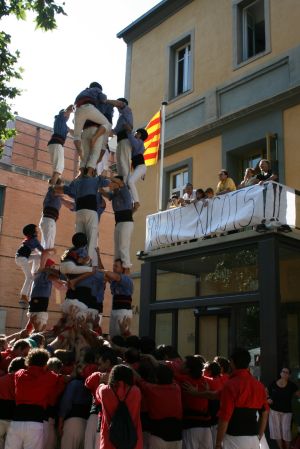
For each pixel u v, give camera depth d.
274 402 7.48
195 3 14.77
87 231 7.62
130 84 16.52
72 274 7.30
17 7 10.84
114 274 7.64
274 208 8.45
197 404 5.52
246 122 12.35
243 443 4.78
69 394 5.47
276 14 12.38
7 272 20.72
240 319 9.39
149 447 5.09
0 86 11.83
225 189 10.07
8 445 5.04
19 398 5.15
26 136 22.66
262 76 12.30
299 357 8.66
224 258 9.79
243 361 5.07
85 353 5.81
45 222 8.86
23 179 21.98
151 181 14.66
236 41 13.21
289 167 11.20
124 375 4.69
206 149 13.30
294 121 11.30
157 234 10.80
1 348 7.46
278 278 8.12
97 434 5.02
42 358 5.36
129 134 8.27
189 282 10.78
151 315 10.68
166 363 5.87
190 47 14.76
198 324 10.92
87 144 7.91
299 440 7.39
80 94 7.91
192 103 13.96
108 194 8.06
